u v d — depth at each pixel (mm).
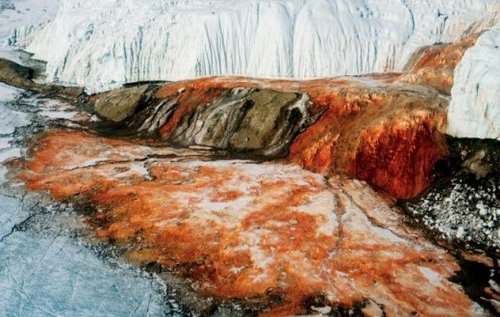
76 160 25047
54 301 15164
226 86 29656
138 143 27844
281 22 33188
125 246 17750
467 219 18172
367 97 24969
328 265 16172
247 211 19469
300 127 25656
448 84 25812
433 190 19953
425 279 15562
